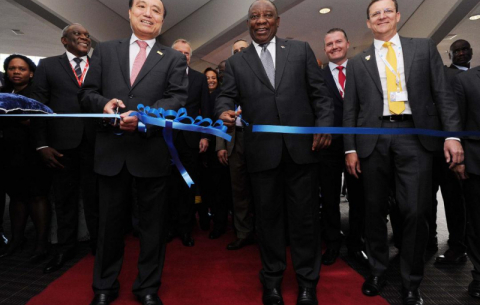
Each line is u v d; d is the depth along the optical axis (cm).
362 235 227
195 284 184
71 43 217
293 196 163
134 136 153
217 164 284
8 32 632
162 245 160
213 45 611
